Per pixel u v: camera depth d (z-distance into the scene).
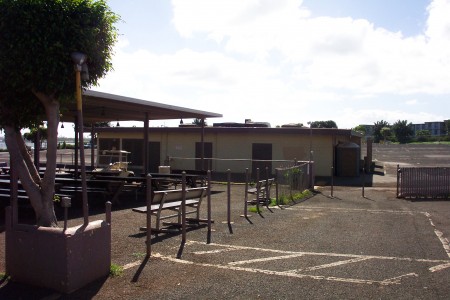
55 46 5.38
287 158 29.48
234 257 7.05
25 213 10.99
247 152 30.22
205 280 5.82
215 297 5.19
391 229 9.86
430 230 9.78
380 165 39.69
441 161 45.94
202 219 10.36
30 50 5.30
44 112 6.26
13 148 5.93
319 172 28.77
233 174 29.20
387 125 114.25
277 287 5.58
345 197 17.03
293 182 16.28
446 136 104.62
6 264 5.67
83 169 5.62
